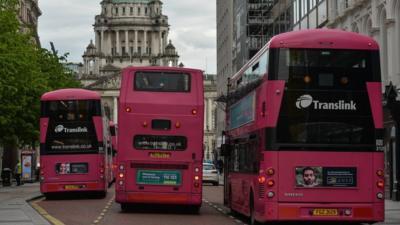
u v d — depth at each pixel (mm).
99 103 41281
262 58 22188
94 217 28469
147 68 30062
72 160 40844
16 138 65688
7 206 33875
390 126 39750
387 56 43281
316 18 59000
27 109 61906
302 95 20859
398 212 30312
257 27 91812
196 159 29859
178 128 29875
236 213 30156
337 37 21109
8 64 48219
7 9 54156
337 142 20844
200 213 31453
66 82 78812
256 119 22688
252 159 23547
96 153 40938
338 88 20938
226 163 32469
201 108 30000
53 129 40875
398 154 34344
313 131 20828
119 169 29766
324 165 20797
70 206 35688
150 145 29812
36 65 64750
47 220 25781
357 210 20844
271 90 20875
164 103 29922
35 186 64062
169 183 29781
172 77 30125
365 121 20969
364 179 20906
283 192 20734
